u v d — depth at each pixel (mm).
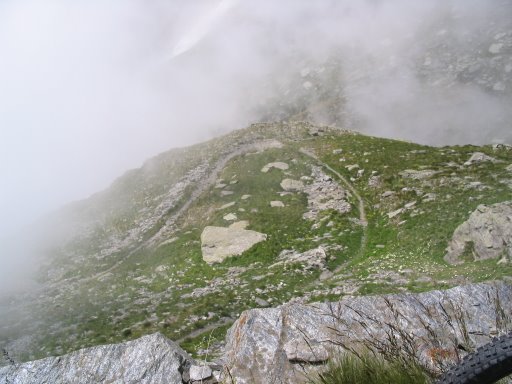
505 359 3150
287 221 62500
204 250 60188
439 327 7078
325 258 48781
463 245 37312
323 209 63469
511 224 33938
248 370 7641
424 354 6398
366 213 59594
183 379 8281
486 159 63344
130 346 8961
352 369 5277
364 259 46938
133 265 64500
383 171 69812
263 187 75125
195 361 8852
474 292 7711
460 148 76750
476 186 52344
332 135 96625
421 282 34656
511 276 28844
